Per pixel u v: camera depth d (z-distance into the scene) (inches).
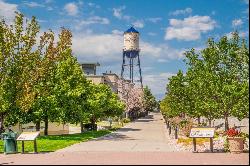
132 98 4119.1
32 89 1487.5
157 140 1364.4
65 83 1610.5
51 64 1528.1
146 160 735.1
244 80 1190.3
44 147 1101.7
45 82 1581.0
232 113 1209.4
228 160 709.3
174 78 2065.7
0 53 1396.4
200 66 1333.7
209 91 1258.6
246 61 1132.5
